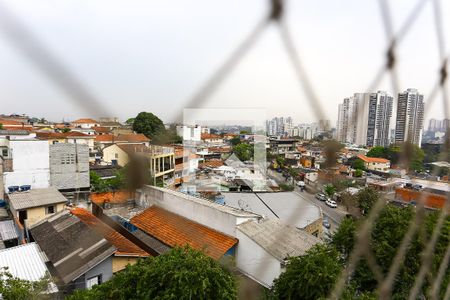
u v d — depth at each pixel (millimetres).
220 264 8273
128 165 1133
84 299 6844
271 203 16266
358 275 8062
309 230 13516
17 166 16406
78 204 14461
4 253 9555
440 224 2188
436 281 2303
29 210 13445
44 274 8273
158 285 6734
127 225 12539
